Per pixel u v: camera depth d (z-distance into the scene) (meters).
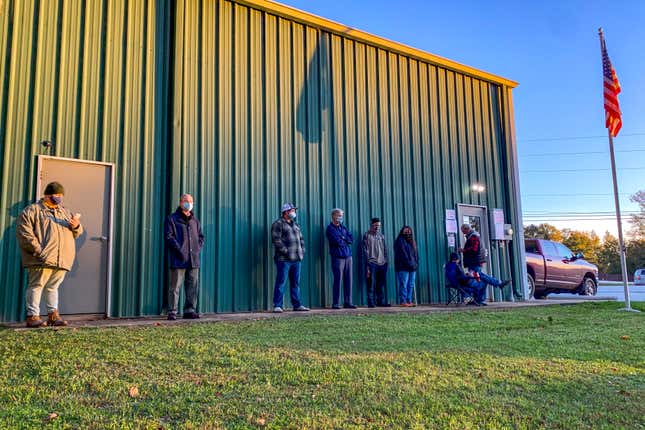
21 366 3.49
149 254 7.11
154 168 7.33
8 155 6.26
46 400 2.83
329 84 9.37
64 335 4.72
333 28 9.46
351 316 6.94
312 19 9.17
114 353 3.96
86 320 6.36
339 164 9.26
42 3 6.73
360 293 9.15
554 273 12.67
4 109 6.30
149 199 7.22
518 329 5.97
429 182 10.52
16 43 6.48
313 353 4.18
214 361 3.81
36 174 6.38
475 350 4.50
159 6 7.70
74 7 6.97
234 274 7.77
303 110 8.95
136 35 7.43
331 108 9.33
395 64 10.44
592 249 53.25
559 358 4.27
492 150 11.86
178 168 7.47
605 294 18.14
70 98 6.77
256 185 8.20
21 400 2.81
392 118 10.16
